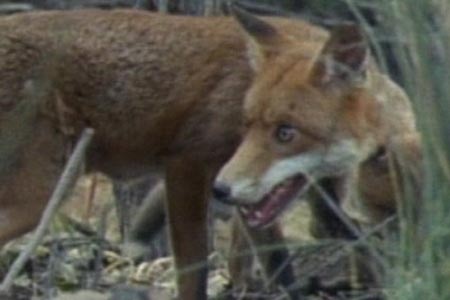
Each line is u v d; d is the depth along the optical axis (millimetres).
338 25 11391
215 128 11969
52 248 12250
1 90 11578
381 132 11281
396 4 7832
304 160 11148
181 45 11984
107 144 12047
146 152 12180
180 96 11930
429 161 7859
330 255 12523
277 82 11203
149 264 13352
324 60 11070
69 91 11734
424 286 7949
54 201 9062
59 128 11734
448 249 7902
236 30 12070
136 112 11906
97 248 13266
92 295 11789
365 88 11234
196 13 14195
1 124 11578
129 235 13664
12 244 12922
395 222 11352
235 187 10930
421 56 7793
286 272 12414
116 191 13875
